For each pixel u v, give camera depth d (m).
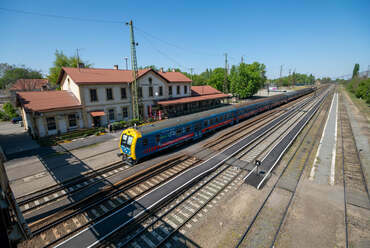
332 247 7.54
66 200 10.60
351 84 78.62
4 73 59.09
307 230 8.36
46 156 16.78
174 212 9.48
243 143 19.20
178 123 17.80
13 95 47.19
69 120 24.12
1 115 37.56
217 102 50.22
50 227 8.53
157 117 33.34
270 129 24.58
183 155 16.47
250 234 8.17
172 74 41.16
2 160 3.61
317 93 76.31
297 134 22.03
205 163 14.72
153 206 9.77
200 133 20.81
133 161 14.80
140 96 31.45
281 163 14.79
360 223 8.78
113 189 11.46
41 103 22.75
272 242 7.73
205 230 8.40
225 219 9.04
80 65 29.53
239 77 56.84
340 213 9.37
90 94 25.58
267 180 12.34
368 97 45.12
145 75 31.53
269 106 40.22
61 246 7.54
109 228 8.42
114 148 18.80
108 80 27.61
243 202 10.24
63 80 28.69
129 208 9.71
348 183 12.07
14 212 3.56
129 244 7.69
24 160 15.96
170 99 36.31
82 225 8.55
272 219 9.00
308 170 13.77
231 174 13.20
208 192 11.12
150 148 15.20
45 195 10.95
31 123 22.23
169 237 7.95
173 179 12.36
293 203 10.16
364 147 18.27
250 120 31.03
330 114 34.03
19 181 12.57
